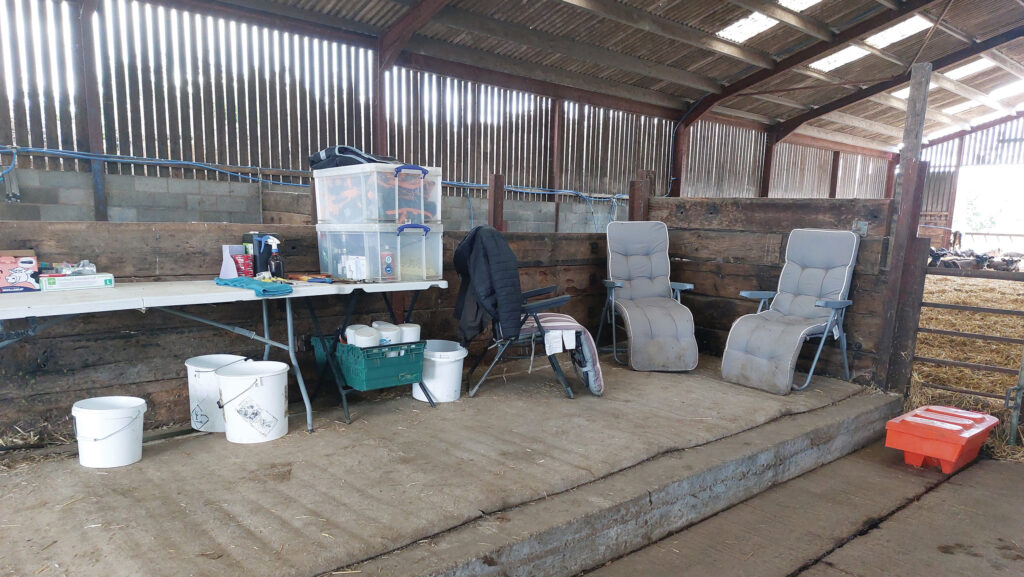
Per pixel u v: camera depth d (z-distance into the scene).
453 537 1.84
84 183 5.41
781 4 7.97
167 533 1.78
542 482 2.22
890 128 14.17
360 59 6.96
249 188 6.35
